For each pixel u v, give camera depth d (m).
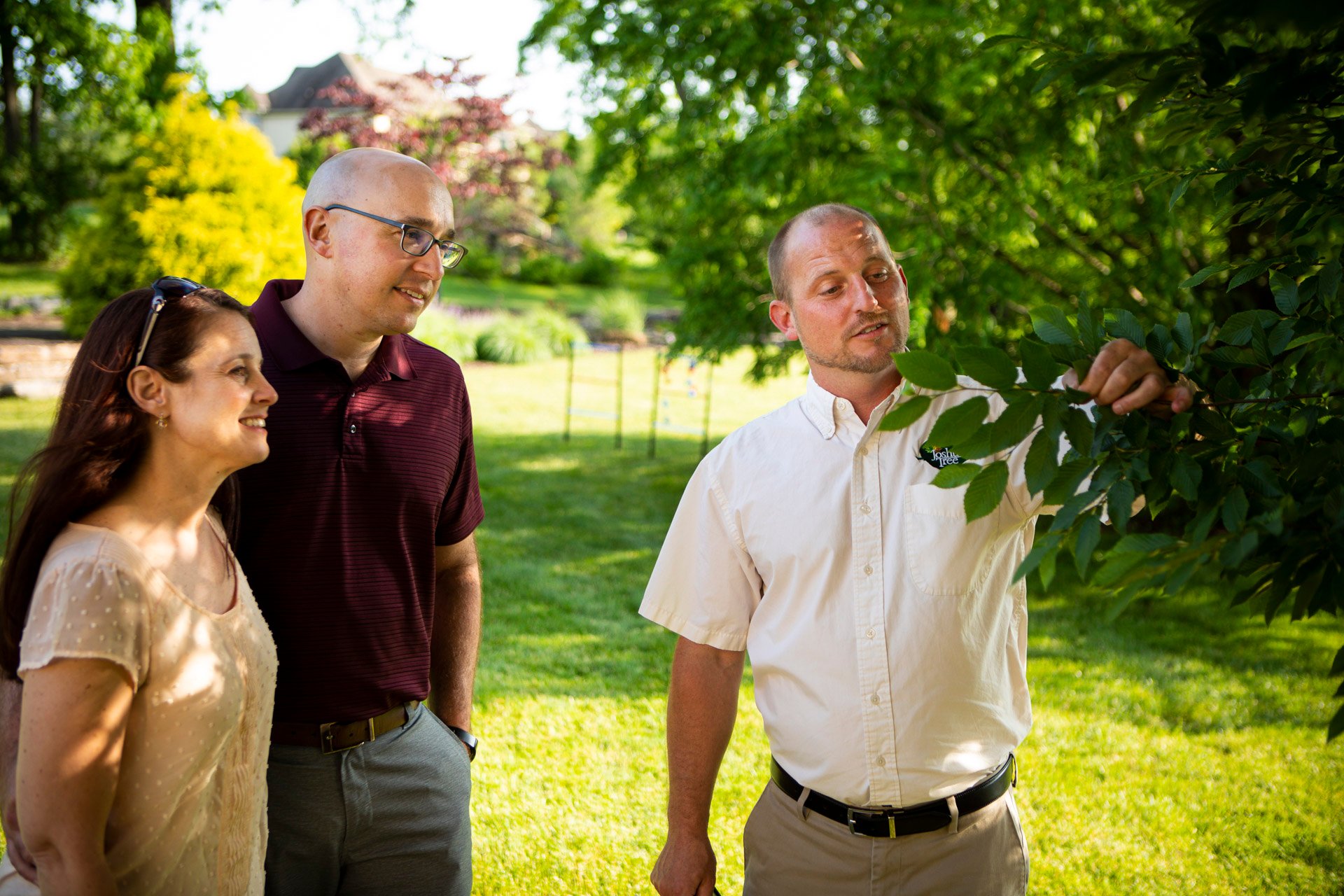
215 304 1.49
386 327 1.93
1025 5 5.53
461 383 2.21
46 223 21.73
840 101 6.30
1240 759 4.20
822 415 1.83
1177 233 5.67
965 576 1.72
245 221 10.34
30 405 10.77
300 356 1.89
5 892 1.41
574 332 18.66
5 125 20.11
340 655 1.90
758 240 7.51
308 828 1.87
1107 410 1.19
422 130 20.58
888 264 1.82
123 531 1.40
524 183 24.33
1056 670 5.22
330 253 1.89
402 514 1.98
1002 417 1.07
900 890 1.76
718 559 1.93
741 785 3.80
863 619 1.74
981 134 6.10
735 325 7.30
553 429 12.00
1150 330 1.31
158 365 1.41
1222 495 1.13
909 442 1.77
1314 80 1.08
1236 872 3.34
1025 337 1.26
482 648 5.16
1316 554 1.08
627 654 5.19
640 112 7.66
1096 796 3.84
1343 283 1.42
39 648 1.26
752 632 1.91
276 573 1.86
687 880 1.96
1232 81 1.32
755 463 1.87
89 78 15.76
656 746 4.14
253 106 15.94
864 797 1.75
